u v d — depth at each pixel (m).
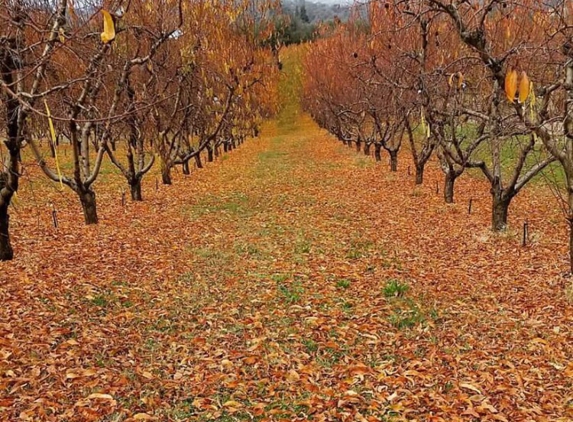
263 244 10.05
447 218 11.87
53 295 6.73
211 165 25.53
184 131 21.84
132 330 5.94
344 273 8.08
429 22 10.23
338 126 29.36
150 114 14.89
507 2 6.75
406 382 4.79
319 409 4.38
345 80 24.64
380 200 14.55
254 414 4.32
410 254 9.09
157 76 12.70
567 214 7.22
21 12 6.04
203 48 15.02
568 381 4.68
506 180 15.48
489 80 10.52
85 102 10.03
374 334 5.82
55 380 4.70
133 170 14.66
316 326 6.08
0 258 8.10
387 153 26.84
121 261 8.55
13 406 4.22
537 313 6.21
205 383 4.82
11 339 5.35
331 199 15.02
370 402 4.47
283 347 5.57
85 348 5.35
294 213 13.17
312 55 35.50
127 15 11.21
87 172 11.37
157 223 11.84
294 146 34.94
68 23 7.85
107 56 9.27
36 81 7.11
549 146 6.50
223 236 10.76
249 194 16.39
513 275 7.67
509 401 4.41
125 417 4.24
